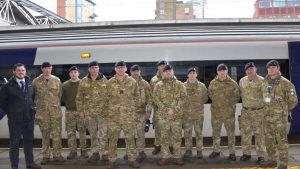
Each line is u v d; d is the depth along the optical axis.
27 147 6.45
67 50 8.99
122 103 6.37
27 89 6.35
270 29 9.20
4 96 6.17
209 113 8.67
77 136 9.03
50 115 6.78
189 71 7.04
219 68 6.76
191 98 7.04
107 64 8.87
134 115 6.45
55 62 9.01
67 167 6.60
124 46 8.86
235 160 6.83
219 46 8.77
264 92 6.02
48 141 6.86
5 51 9.18
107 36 9.12
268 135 6.13
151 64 8.80
